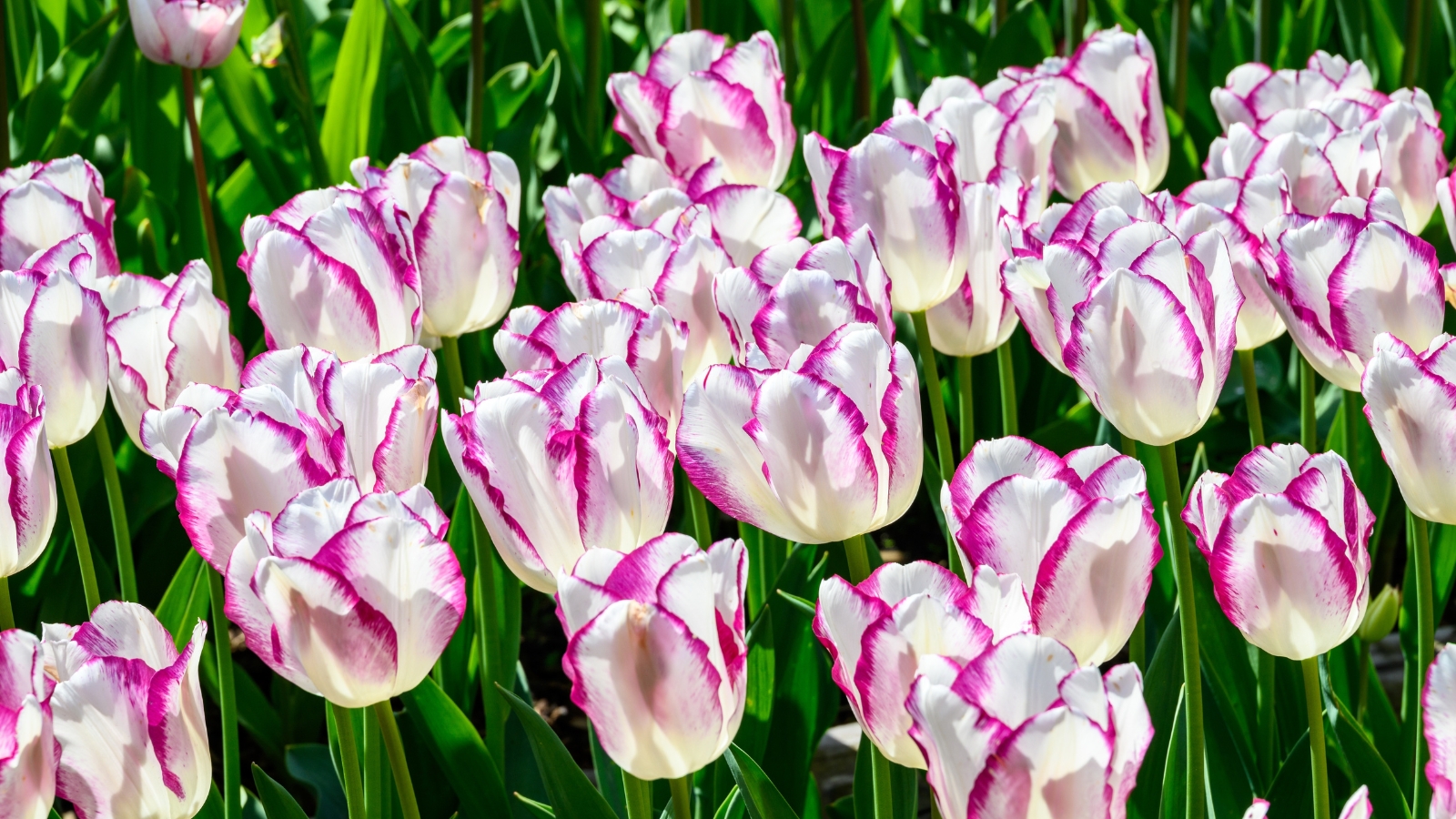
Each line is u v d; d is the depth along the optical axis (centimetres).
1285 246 110
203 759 102
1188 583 105
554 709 170
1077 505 97
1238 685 126
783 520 103
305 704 156
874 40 232
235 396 105
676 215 121
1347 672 132
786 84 221
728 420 101
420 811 132
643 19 274
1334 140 128
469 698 136
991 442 99
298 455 102
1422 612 112
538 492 101
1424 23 222
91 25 224
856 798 120
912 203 117
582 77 239
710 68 138
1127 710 91
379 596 97
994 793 90
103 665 98
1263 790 121
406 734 132
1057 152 143
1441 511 104
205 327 116
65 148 184
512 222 132
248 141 188
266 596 97
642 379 111
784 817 108
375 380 105
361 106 197
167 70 189
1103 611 98
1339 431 138
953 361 188
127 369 115
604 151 226
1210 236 105
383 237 117
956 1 328
